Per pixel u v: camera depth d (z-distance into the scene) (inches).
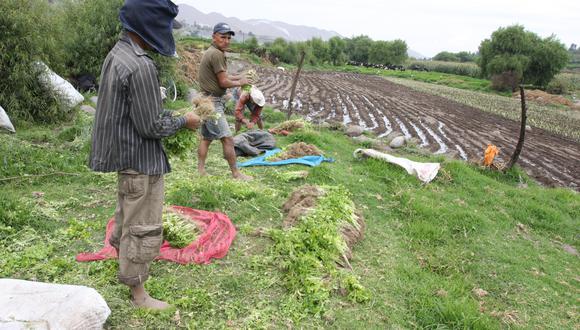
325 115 775.7
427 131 706.8
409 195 285.1
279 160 320.8
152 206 130.5
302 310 150.9
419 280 189.8
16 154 261.7
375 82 1891.0
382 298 169.6
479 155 550.9
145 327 133.4
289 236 182.4
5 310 115.1
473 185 344.2
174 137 151.2
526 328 171.5
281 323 144.5
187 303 145.5
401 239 230.7
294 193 233.9
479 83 2185.0
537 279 211.9
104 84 118.4
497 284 201.9
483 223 265.6
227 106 562.6
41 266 156.3
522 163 529.3
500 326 170.6
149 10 116.4
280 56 2588.6
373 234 228.1
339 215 210.1
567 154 634.2
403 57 3754.9
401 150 466.9
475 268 212.2
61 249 172.4
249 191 241.1
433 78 2442.2
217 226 198.2
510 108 1233.4
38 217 193.9
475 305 177.0
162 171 129.3
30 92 358.9
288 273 166.9
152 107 117.6
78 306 118.3
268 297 156.4
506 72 1980.8
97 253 168.4
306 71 2374.5
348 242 201.2
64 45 482.3
